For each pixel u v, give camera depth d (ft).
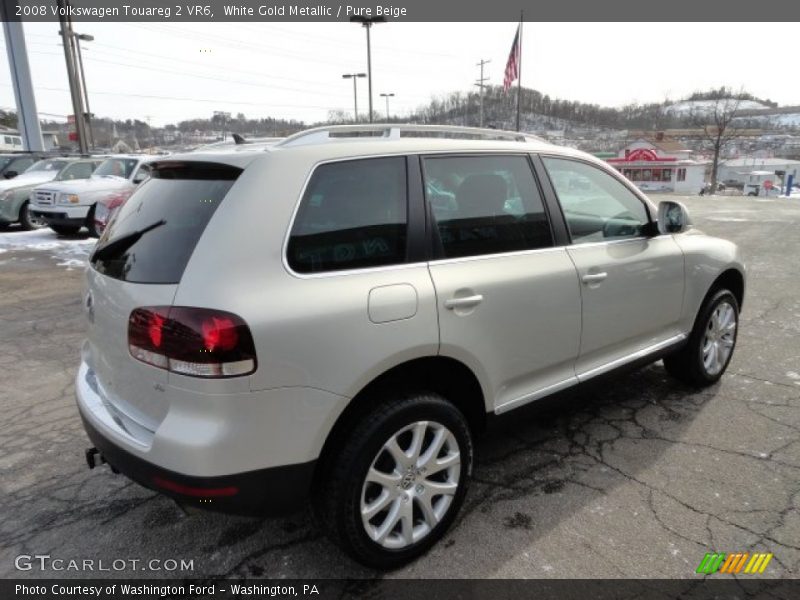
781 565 8.12
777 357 15.99
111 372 7.96
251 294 6.79
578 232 10.64
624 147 206.49
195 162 7.97
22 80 63.10
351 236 7.74
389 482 7.88
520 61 96.02
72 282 27.25
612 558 8.31
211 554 8.63
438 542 8.70
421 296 7.95
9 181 45.37
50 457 11.41
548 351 9.87
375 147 8.35
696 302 12.92
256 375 6.70
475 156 9.40
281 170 7.45
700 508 9.39
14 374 15.80
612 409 12.96
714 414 12.64
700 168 194.59
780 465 10.59
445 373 8.89
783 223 49.06
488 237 9.20
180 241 7.25
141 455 7.10
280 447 6.99
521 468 10.66
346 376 7.29
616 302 10.94
